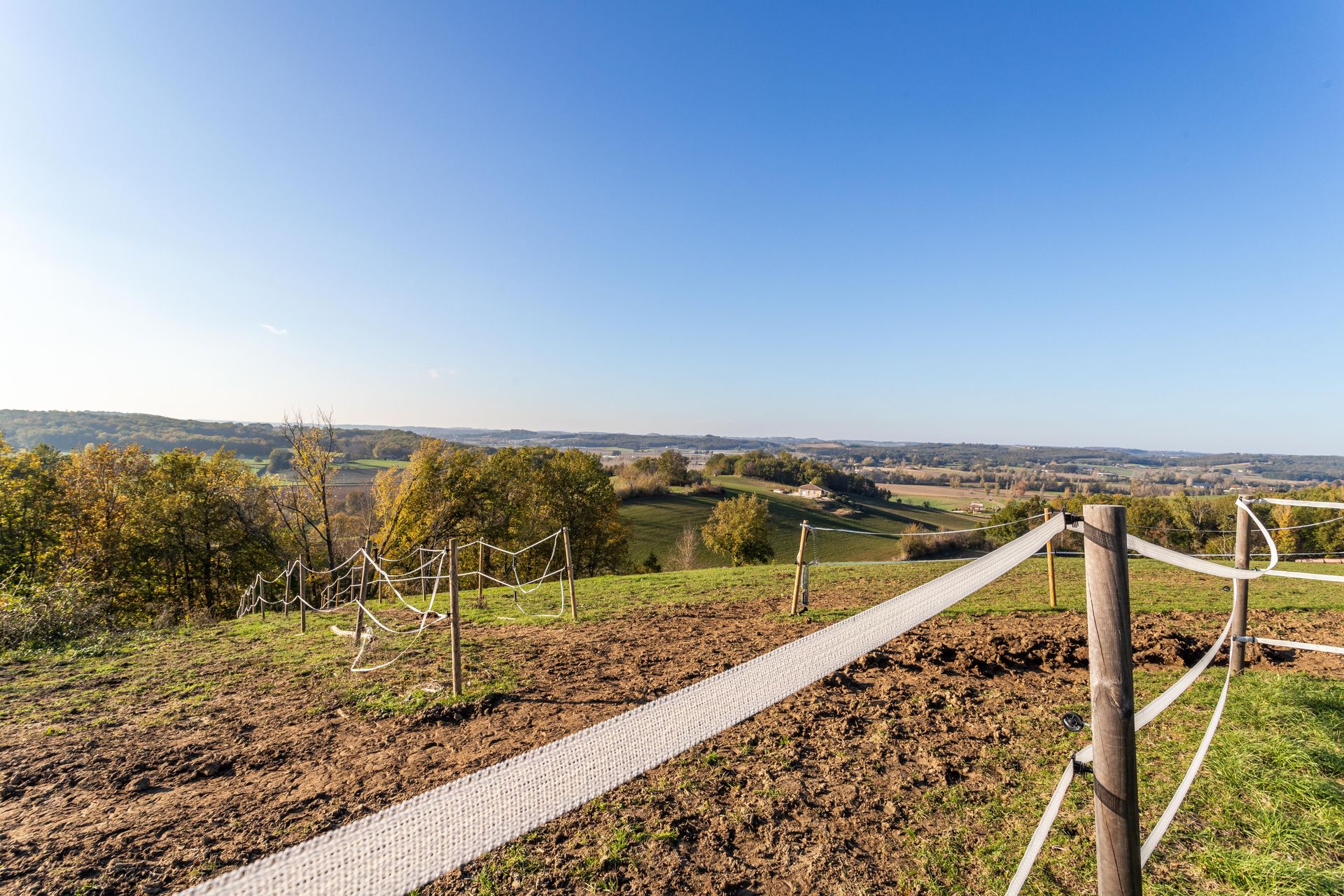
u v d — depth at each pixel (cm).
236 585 2819
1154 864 299
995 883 296
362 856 120
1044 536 194
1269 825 319
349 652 831
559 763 143
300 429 2425
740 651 715
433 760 459
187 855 346
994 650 643
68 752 504
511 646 800
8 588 1214
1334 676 543
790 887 301
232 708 611
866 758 430
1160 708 213
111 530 2597
